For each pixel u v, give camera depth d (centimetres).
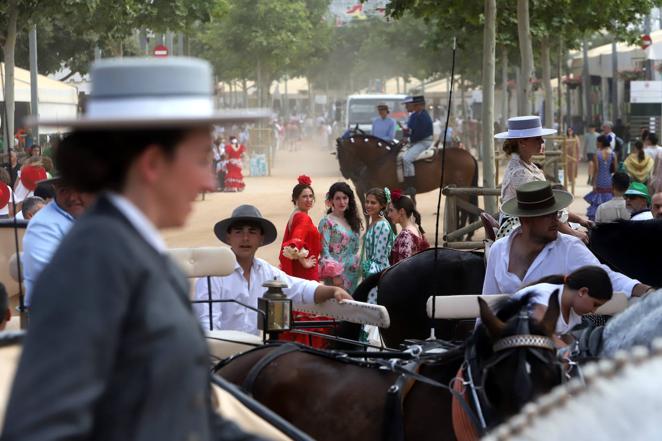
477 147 5209
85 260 239
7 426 228
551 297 478
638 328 503
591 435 231
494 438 246
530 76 2158
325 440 545
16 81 2844
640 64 4491
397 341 920
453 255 908
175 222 265
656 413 226
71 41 4444
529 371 449
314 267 1035
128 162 257
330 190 1101
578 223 950
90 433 236
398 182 2127
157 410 244
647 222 689
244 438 310
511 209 695
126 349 242
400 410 516
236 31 5653
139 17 2923
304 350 594
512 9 2536
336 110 7125
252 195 3062
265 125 4088
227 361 614
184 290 264
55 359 229
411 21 5572
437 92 6988
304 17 5956
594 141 4072
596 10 2686
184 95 256
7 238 823
